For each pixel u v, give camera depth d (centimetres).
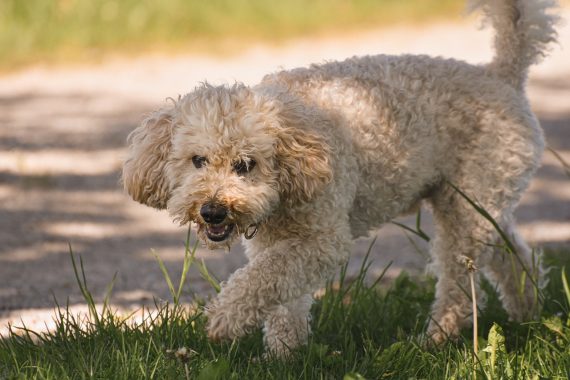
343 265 880
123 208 1396
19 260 1161
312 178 761
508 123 863
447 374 725
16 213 1349
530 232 1294
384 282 1091
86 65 2188
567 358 746
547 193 1491
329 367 766
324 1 2652
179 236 1285
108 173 1542
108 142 1695
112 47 2305
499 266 928
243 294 748
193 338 792
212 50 2308
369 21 2620
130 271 1128
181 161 776
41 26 2319
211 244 762
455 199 869
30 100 1944
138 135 823
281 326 827
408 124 834
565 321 861
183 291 1053
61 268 1134
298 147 759
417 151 838
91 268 1137
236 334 748
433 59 880
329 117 808
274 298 755
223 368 703
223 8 2511
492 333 762
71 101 1939
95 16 2378
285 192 777
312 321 878
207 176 759
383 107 828
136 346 740
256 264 761
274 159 770
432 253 923
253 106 767
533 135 882
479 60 2261
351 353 777
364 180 826
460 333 868
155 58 2241
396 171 834
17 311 968
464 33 2534
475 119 856
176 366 726
